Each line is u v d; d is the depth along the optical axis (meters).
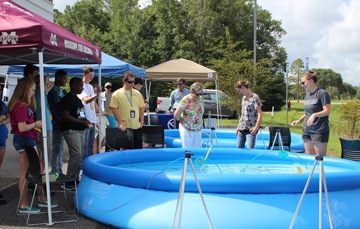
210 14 29.27
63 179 3.60
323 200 3.13
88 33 29.86
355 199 3.27
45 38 3.29
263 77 16.44
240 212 2.97
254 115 5.43
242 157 5.36
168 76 9.90
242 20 32.53
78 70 7.66
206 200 3.05
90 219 3.53
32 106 4.05
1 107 4.26
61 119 4.71
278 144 6.03
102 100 8.15
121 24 33.44
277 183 3.09
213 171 4.58
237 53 16.28
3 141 4.34
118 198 3.40
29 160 3.47
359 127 10.95
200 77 9.99
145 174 3.35
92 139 5.95
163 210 3.08
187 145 5.36
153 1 34.81
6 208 3.82
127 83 5.46
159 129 6.38
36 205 3.95
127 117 5.49
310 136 4.85
